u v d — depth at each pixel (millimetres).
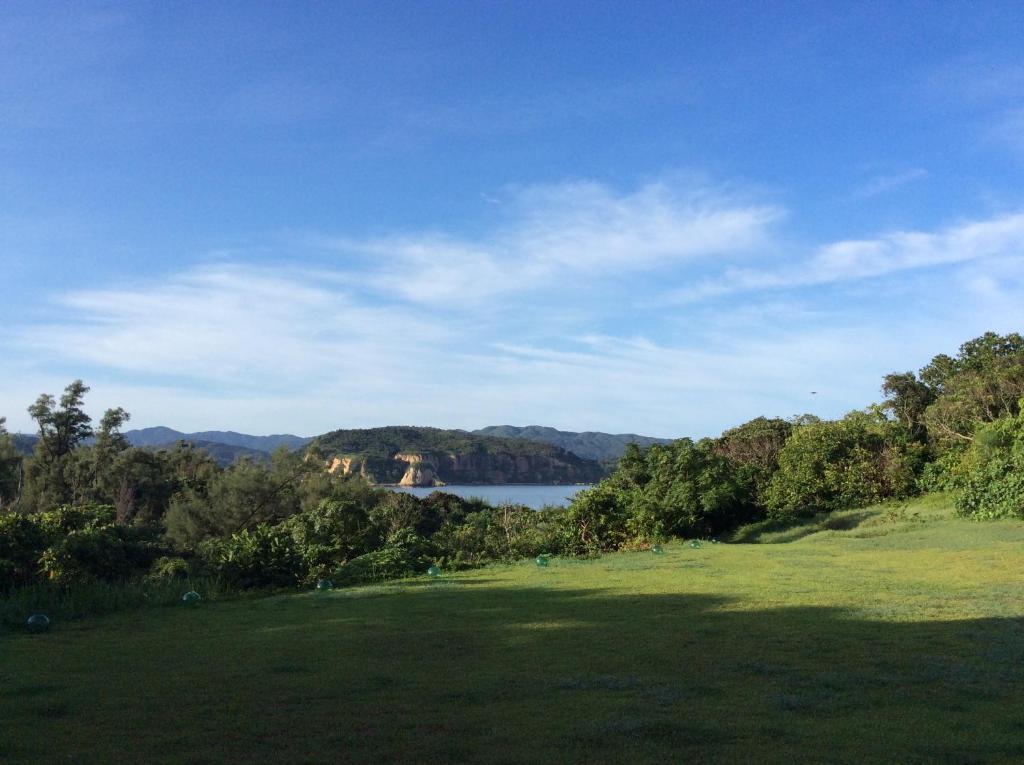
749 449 37562
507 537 26516
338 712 6121
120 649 9367
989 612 10180
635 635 9250
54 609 12875
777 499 31031
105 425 62188
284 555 18375
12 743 5375
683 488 26781
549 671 7504
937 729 5477
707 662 7746
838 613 10391
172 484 59188
